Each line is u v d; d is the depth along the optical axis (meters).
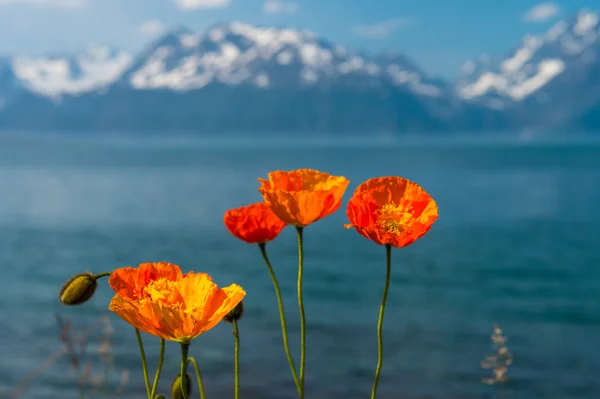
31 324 14.75
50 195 54.03
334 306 17.41
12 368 11.19
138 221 38.12
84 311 16.02
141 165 105.56
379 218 1.89
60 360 11.44
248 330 14.41
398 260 25.95
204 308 1.55
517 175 77.06
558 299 18.34
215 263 25.22
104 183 66.56
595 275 22.12
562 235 31.83
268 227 2.26
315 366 11.82
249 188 59.22
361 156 148.50
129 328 13.95
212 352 12.48
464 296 18.94
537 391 10.42
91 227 35.72
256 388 10.58
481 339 13.89
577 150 183.12
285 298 18.58
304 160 126.88
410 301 18.22
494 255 26.75
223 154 164.75
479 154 156.50
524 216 39.53
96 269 23.80
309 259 26.33
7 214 42.00
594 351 12.82
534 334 14.33
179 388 1.88
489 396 10.21
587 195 51.56
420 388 10.66
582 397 10.09
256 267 24.39
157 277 1.71
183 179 72.19
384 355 12.55
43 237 32.16
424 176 76.50
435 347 13.19
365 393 10.48
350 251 28.44
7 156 144.62
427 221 1.85
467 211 42.53
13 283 20.92
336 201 2.04
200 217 39.69
